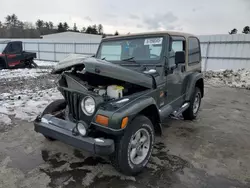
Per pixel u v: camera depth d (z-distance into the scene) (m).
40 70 13.07
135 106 2.26
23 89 7.37
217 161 2.79
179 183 2.31
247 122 4.35
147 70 2.89
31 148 3.08
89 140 2.16
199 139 3.48
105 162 2.71
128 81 2.37
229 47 11.91
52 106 2.98
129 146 2.29
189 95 3.96
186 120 4.42
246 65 11.55
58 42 19.41
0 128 3.80
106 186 2.25
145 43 3.15
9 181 2.31
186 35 3.81
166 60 2.96
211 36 12.37
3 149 3.04
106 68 2.23
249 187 2.27
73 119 2.52
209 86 8.66
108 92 2.49
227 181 2.36
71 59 2.51
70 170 2.53
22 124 4.00
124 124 2.11
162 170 2.56
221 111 5.12
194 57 4.34
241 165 2.70
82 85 2.31
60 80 2.63
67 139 2.32
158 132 2.87
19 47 13.34
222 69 12.32
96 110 2.20
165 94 3.09
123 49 3.35
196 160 2.81
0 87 7.69
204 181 2.35
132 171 2.38
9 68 13.02
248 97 6.74
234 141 3.42
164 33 3.09
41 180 2.34
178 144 3.28
